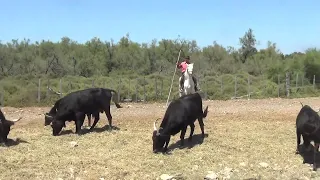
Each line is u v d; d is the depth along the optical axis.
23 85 32.78
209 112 20.39
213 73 44.75
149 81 35.78
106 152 12.31
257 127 15.59
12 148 12.67
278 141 13.47
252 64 50.41
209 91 32.81
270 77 40.56
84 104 14.49
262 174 10.55
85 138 13.95
